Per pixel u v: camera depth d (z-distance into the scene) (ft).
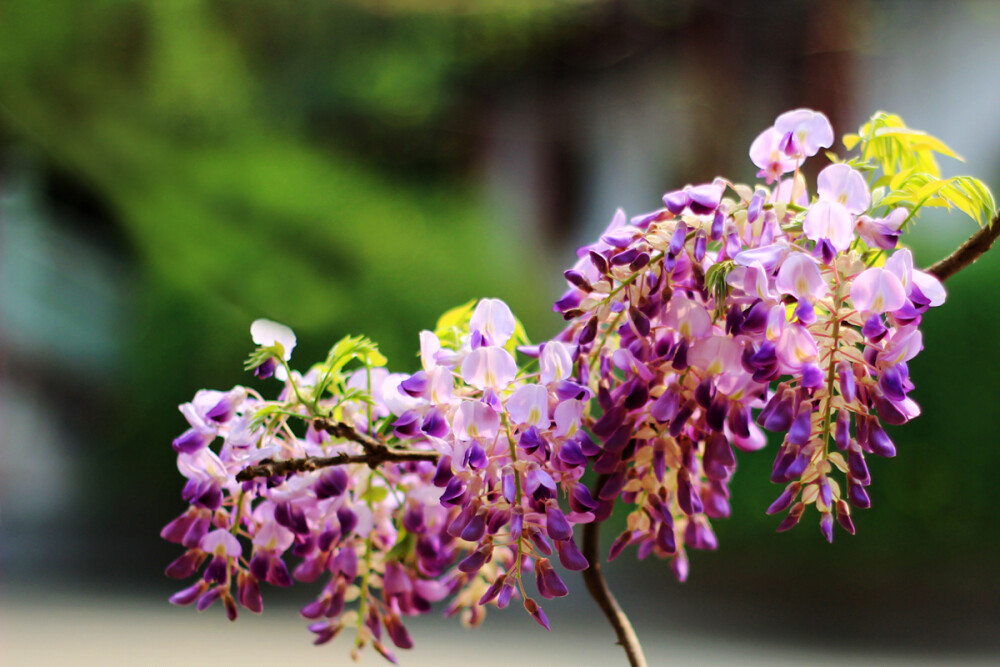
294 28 32.81
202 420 3.53
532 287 35.14
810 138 3.58
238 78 31.65
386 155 37.35
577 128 40.57
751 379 3.28
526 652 20.10
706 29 36.78
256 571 3.67
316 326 32.19
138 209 31.50
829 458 3.13
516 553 3.23
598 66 38.63
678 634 21.56
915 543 25.26
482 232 35.68
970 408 24.63
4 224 44.42
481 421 3.19
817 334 3.09
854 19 35.78
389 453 3.51
